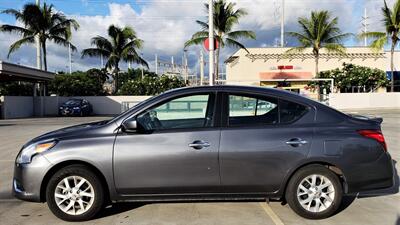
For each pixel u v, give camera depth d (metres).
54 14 39.59
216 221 5.45
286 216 5.64
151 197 5.43
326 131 5.44
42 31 39.16
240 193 5.43
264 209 5.95
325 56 48.03
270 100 5.57
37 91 41.78
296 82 47.41
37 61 39.22
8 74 31.95
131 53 44.72
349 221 5.44
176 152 5.33
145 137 5.38
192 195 5.43
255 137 5.37
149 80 44.97
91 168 5.45
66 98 40.44
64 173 5.38
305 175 5.41
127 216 5.68
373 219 5.52
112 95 44.69
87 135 5.46
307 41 41.00
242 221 5.45
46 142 5.46
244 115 5.53
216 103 5.55
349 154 5.39
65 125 22.97
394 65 49.03
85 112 37.53
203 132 5.39
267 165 5.35
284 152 5.34
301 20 41.25
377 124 5.64
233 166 5.34
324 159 5.38
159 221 5.47
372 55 48.31
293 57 47.84
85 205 5.47
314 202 5.48
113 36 44.12
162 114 5.58
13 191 5.59
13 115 33.69
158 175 5.35
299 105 5.59
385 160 5.52
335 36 41.22
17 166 5.50
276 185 5.40
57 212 5.43
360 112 32.62
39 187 5.37
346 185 5.43
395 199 6.51
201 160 5.33
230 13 33.53
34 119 30.56
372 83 43.44
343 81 42.78
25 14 37.66
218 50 33.50
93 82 45.28
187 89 5.64
